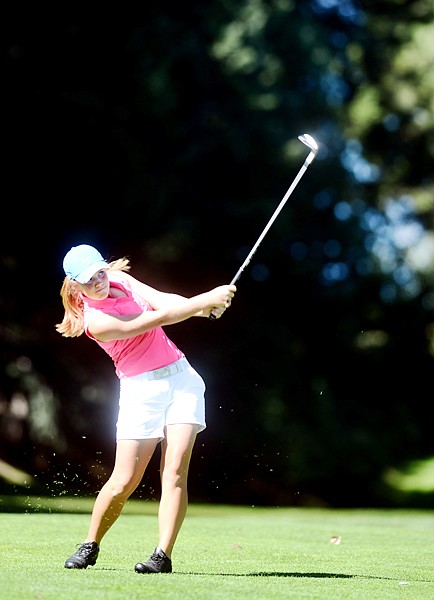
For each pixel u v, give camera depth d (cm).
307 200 8681
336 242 9319
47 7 6312
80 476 6644
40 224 6456
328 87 9525
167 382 1898
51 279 6588
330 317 9662
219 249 7944
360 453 9188
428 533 3403
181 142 7575
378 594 1741
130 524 3206
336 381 10156
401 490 9250
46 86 6300
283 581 1861
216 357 7794
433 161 10619
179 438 1889
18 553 2223
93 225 6725
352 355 10106
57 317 6725
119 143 6625
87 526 3008
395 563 2316
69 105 6291
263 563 2219
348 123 10056
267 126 7906
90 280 1872
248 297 8444
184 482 1908
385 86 10338
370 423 10325
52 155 6288
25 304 6669
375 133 10394
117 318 1878
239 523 3647
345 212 9562
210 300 1912
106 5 6638
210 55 7725
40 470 6631
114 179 6662
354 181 9719
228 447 7638
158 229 7412
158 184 7162
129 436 1892
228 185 7975
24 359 6769
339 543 2809
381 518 5172
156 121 7238
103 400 7006
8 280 6581
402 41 10338
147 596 1574
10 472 6394
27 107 6219
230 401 7862
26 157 6247
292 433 8331
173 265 7694
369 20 10325
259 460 7881
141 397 1889
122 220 6956
